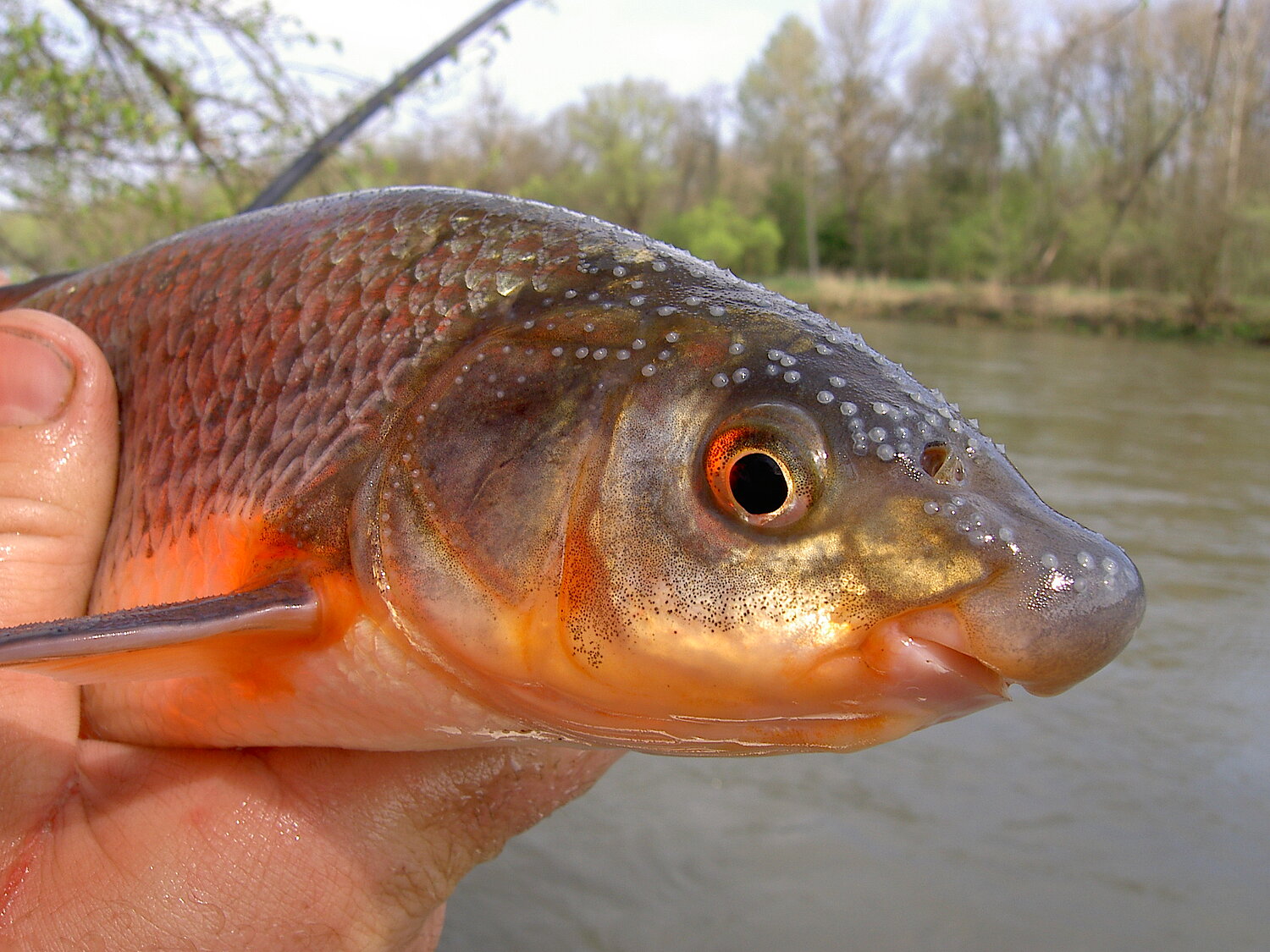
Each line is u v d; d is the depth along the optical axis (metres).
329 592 0.12
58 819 0.14
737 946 0.29
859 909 0.31
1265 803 0.38
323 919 0.14
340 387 0.13
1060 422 1.15
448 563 0.12
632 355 0.12
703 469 0.11
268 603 0.12
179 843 0.13
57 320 0.15
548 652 0.11
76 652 0.11
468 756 0.14
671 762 0.42
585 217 0.14
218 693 0.13
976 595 0.10
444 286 0.13
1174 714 0.45
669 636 0.11
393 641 0.12
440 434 0.12
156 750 0.14
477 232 0.13
